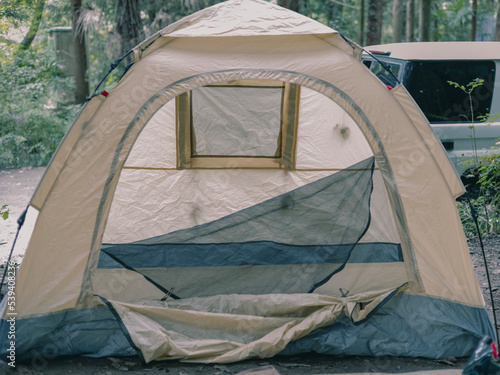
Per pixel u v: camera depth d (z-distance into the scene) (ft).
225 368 11.02
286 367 11.21
